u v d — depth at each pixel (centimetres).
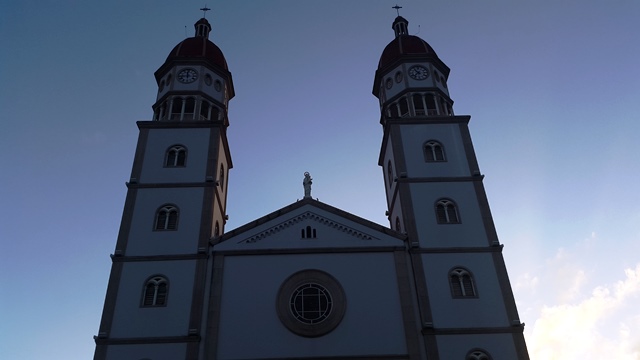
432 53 4653
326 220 3672
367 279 3425
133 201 3734
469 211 3753
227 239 3581
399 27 5181
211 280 3394
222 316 3247
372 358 3125
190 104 4338
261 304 3303
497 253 3550
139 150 3991
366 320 3266
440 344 3180
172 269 3434
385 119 4291
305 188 3891
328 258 3503
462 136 4134
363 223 3669
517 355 3153
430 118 4212
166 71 4569
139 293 3334
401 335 3212
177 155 3994
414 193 3825
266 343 3164
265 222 3650
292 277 3406
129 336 3167
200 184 3844
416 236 3612
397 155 4022
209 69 4550
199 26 5091
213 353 3109
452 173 3944
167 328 3206
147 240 3556
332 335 3206
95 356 3084
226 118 4547
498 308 3328
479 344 3192
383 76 4712
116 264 3441
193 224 3641
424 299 3347
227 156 4488
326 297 3356
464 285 3431
